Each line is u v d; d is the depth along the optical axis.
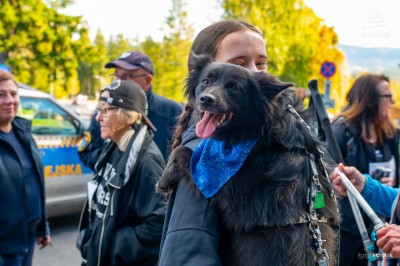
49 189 6.03
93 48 15.57
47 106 6.16
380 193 2.35
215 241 1.31
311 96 2.15
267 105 1.39
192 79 1.60
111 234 2.66
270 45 20.61
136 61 4.09
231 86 1.39
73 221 6.93
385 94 3.43
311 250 1.34
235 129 1.37
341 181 2.05
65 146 6.25
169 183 1.46
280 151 1.38
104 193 2.76
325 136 2.16
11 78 3.46
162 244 1.47
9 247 3.27
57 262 5.42
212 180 1.34
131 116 2.79
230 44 1.72
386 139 3.49
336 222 1.55
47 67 14.99
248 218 1.31
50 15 14.55
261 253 1.29
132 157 2.69
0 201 3.26
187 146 1.46
